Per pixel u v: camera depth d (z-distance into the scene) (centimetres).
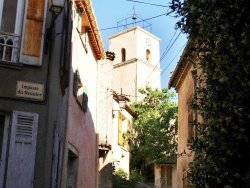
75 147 1123
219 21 636
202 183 728
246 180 651
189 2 696
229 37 616
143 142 2869
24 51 798
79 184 1188
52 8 751
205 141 700
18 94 779
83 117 1265
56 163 816
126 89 4072
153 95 3111
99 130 1659
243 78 596
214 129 663
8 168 734
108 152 1706
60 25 887
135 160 2833
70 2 915
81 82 1241
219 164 675
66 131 963
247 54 577
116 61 4328
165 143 2759
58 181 869
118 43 4378
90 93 1430
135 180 2166
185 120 1479
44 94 795
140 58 4175
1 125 776
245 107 604
